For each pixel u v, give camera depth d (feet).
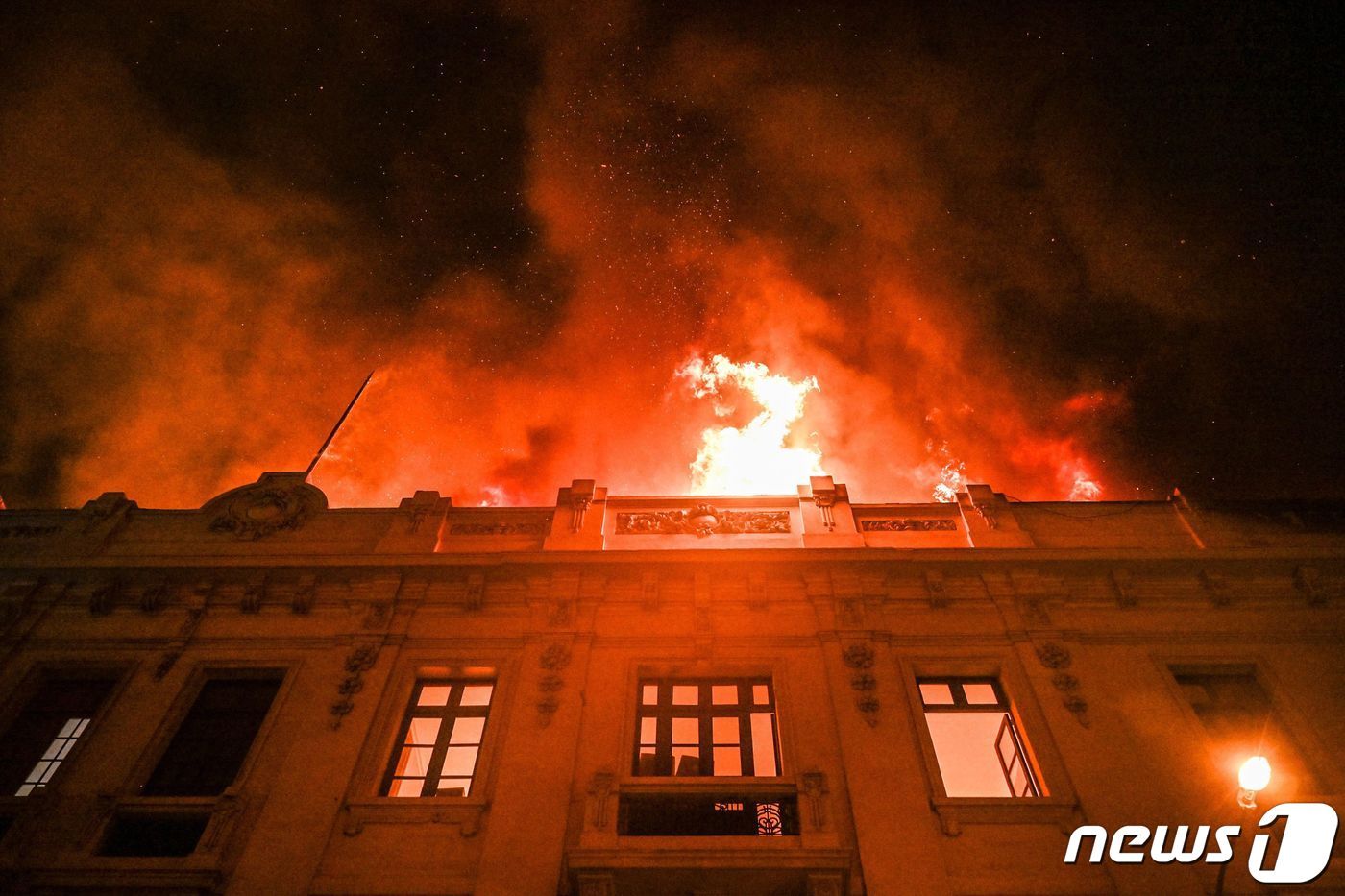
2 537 48.49
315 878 33.06
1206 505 48.08
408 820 35.01
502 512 49.88
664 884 32.60
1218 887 30.09
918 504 49.44
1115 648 41.42
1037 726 38.24
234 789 35.88
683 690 41.24
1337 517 47.39
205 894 32.65
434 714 40.40
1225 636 41.70
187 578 45.24
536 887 32.42
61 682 41.83
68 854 33.65
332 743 37.65
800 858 32.30
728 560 45.09
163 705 39.63
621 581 44.96
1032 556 44.73
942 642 41.88
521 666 41.22
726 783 35.78
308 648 42.19
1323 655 40.70
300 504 50.44
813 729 38.19
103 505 49.75
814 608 43.60
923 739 37.63
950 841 34.06
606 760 36.96
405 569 45.42
